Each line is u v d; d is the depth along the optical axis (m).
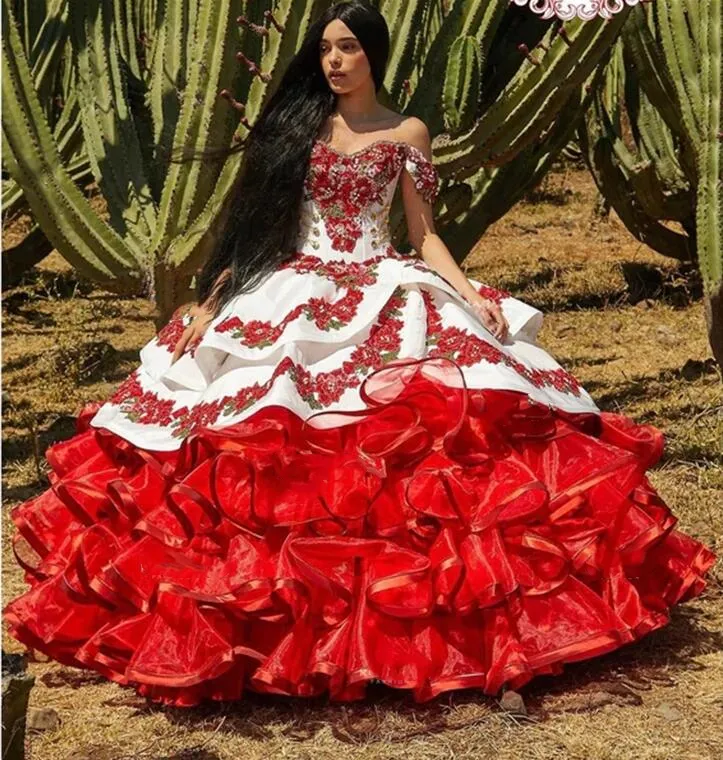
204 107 5.59
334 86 3.98
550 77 5.66
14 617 3.78
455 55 5.66
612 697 3.64
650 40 7.16
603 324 8.70
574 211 12.41
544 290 9.67
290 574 3.40
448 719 3.51
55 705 3.72
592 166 8.88
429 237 4.09
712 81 5.91
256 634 3.52
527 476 3.60
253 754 3.37
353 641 3.44
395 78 5.98
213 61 5.54
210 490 3.55
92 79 6.49
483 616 3.53
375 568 3.48
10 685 2.94
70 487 3.88
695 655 3.95
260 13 5.72
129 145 6.37
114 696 3.77
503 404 3.69
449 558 3.45
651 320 8.76
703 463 5.77
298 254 4.02
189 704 3.54
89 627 3.79
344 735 3.44
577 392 4.09
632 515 3.80
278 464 3.55
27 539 4.02
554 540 3.56
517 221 12.09
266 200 3.98
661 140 8.48
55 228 5.92
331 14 3.98
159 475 3.79
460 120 5.71
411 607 3.43
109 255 6.00
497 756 3.33
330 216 4.01
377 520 3.55
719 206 5.92
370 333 3.83
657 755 3.34
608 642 3.50
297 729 3.48
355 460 3.56
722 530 4.98
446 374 3.71
